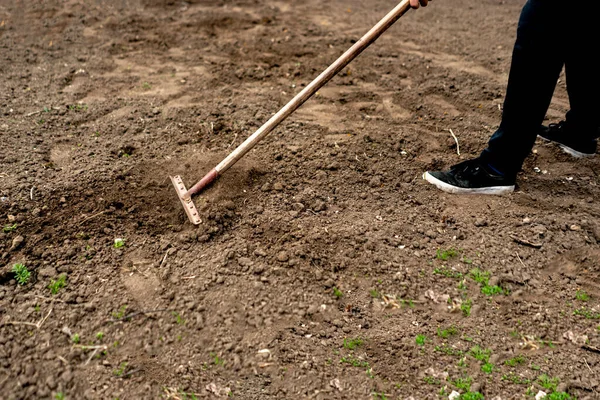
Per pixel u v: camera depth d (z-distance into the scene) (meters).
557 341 2.43
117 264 2.72
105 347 2.33
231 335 2.41
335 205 3.17
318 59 5.04
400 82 4.65
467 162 3.32
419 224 3.04
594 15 2.64
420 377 2.28
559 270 2.78
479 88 4.54
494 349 2.39
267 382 2.24
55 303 2.50
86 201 3.10
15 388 2.16
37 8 6.09
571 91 3.33
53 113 4.01
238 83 4.60
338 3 6.62
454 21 6.10
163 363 2.29
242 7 6.39
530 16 2.70
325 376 2.27
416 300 2.61
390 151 3.67
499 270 2.76
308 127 3.92
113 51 5.16
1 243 2.79
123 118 3.98
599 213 3.13
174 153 3.58
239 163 3.45
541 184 3.39
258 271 2.69
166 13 6.12
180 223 3.00
